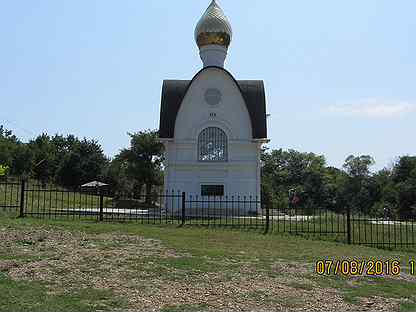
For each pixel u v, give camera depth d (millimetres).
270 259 11977
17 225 14969
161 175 48875
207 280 9484
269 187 61562
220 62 34844
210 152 32281
